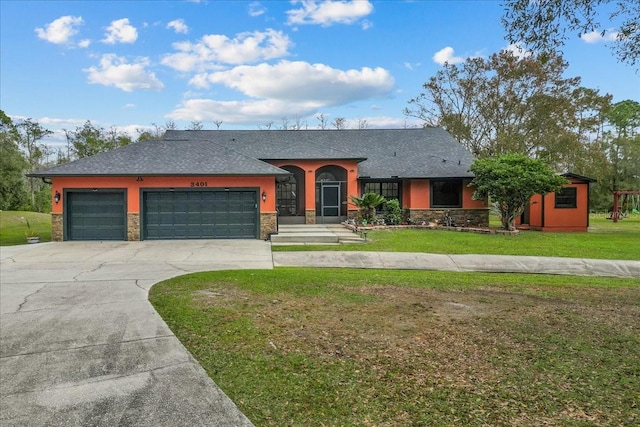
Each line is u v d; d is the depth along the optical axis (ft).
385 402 11.39
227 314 19.57
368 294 24.31
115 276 30.42
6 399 11.87
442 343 15.88
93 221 52.60
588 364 13.89
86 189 52.03
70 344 16.03
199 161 55.57
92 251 44.16
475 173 62.23
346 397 11.69
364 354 14.79
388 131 81.46
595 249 46.19
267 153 67.97
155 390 12.28
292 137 77.82
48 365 14.16
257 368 13.66
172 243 50.14
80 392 12.24
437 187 67.67
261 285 26.27
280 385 12.46
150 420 10.68
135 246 47.73
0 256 41.04
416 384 12.46
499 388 12.17
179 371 13.52
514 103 104.78
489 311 20.53
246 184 53.47
